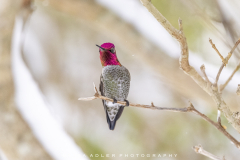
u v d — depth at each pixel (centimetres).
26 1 999
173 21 993
